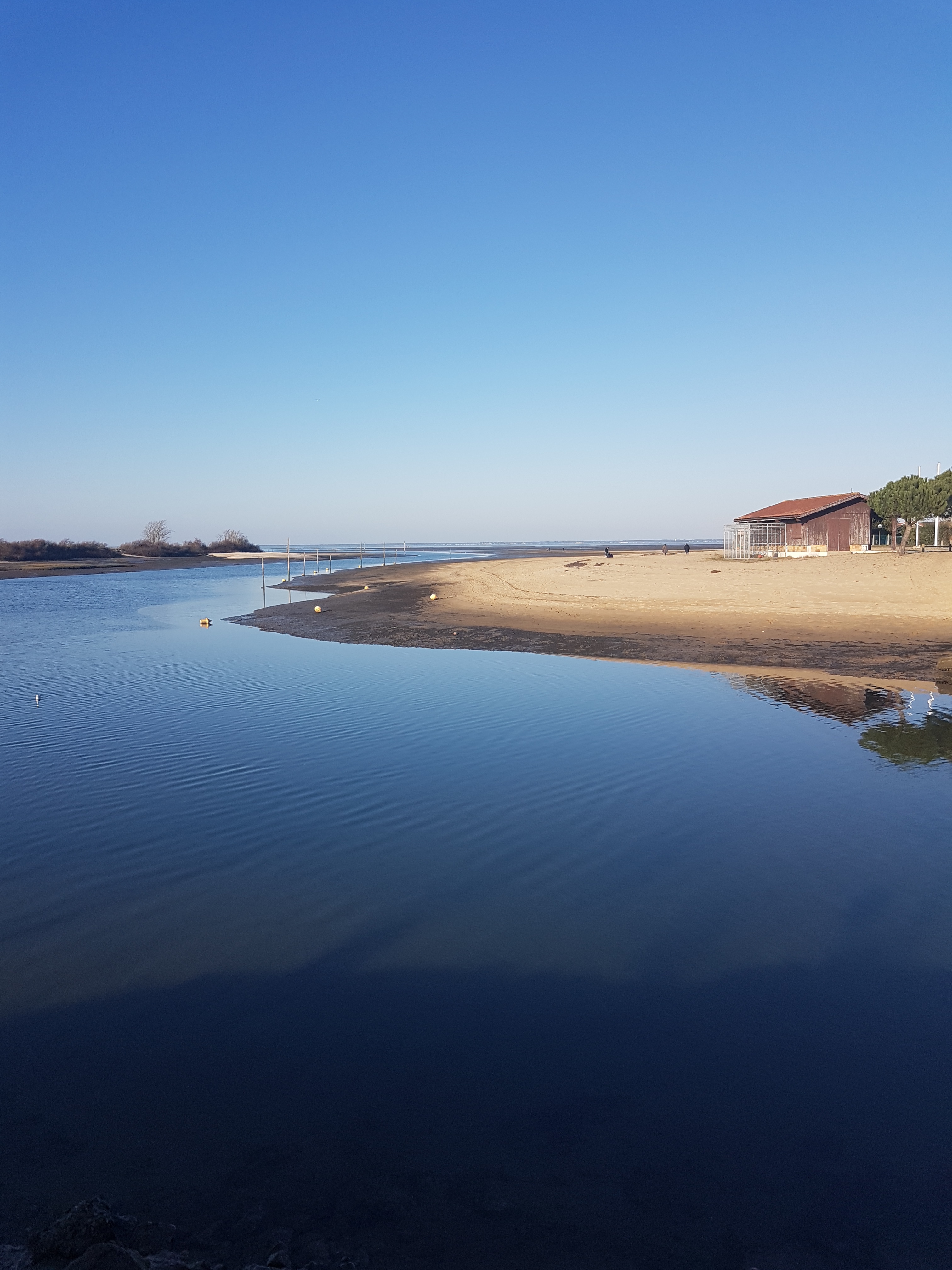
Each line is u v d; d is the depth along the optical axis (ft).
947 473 191.21
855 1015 29.27
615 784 56.13
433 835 47.11
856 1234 19.77
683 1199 20.97
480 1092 25.35
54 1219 20.33
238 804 52.49
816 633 117.50
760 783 55.83
